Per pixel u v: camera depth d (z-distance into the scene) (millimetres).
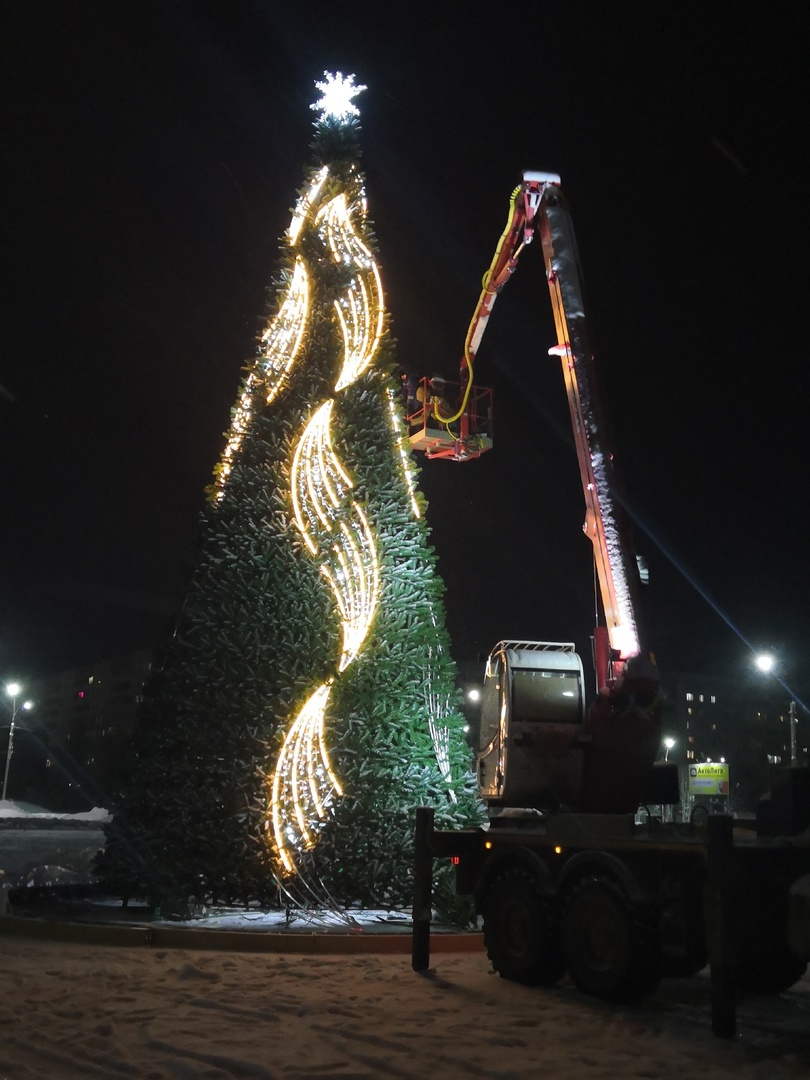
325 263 13164
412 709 11750
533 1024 6941
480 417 14617
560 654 9180
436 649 12164
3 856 23078
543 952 8227
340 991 7898
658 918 7594
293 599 11734
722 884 6770
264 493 12180
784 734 85000
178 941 9930
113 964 8852
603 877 7859
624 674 8391
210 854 10922
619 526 8773
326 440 12359
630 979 7484
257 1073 5500
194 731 11289
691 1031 6832
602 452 9008
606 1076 5680
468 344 13055
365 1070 5609
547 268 9891
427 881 9102
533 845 8641
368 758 11383
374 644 11805
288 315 13117
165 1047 6023
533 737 8867
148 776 11289
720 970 6715
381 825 11227
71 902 12297
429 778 11562
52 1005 7125
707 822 6918
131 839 11164
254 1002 7324
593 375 9250
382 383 12812
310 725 11367
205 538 12312
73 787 83312
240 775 11102
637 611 8586
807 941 6582
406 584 12180
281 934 9930
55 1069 5625
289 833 11070
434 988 8180
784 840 7332
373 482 12352
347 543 12000
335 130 14070
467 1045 6266
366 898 11156
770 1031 6988
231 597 11758
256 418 12602
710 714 84000
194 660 11562
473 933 10508
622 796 8672
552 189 10109
